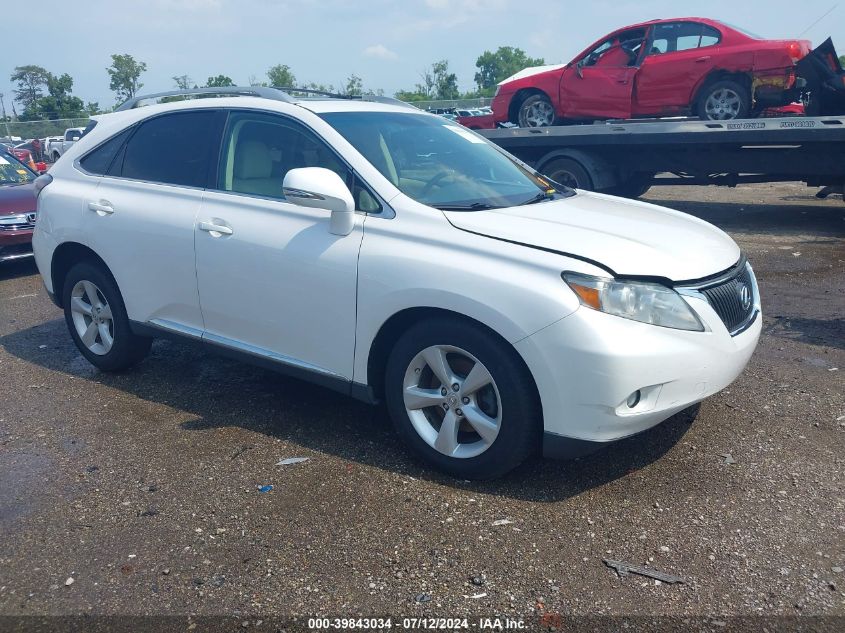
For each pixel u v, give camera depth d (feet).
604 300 10.46
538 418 11.14
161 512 11.17
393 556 10.00
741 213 37.60
